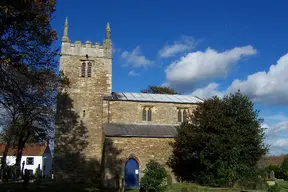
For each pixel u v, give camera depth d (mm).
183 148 34469
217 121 32500
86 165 38312
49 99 36500
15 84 22516
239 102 34000
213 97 35625
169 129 39250
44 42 21031
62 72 38094
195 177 34719
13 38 19625
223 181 31188
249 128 33188
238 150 31438
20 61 20531
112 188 32531
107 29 43625
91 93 40781
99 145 39156
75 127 39125
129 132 36281
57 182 37125
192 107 42406
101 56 42375
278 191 27578
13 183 38812
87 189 30562
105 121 39375
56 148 38062
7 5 17328
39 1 19359
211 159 32375
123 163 34312
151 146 35688
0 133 48625
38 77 23469
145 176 27297
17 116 38969
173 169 35812
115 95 42438
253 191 27531
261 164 35656
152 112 41188
